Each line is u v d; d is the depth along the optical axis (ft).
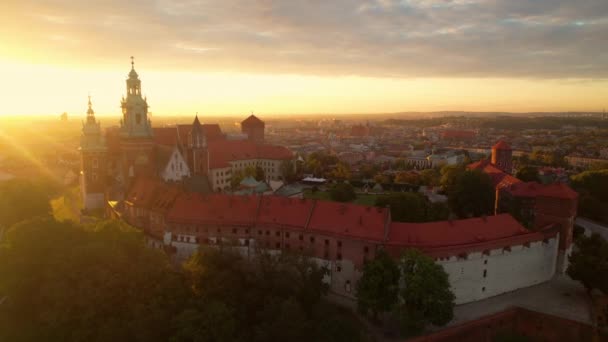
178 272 304.71
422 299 273.13
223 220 364.79
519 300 322.34
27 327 282.36
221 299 279.08
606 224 506.48
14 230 302.25
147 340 253.44
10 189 536.83
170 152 531.91
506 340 292.81
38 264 294.46
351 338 265.75
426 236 316.40
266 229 356.38
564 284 351.46
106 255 290.76
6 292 292.20
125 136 533.96
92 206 549.54
